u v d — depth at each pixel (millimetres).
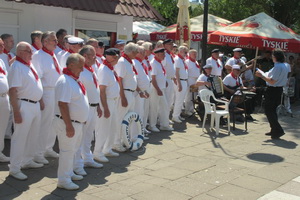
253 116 10547
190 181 5156
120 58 6383
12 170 4930
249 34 10422
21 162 5152
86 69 5242
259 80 11367
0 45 5332
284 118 10484
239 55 10977
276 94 7738
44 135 5609
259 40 10273
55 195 4492
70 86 4418
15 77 4750
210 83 9086
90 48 5199
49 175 5176
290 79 10812
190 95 9828
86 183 4957
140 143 6707
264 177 5426
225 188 4934
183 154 6523
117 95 5914
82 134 5137
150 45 7934
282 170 5777
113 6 9375
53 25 8578
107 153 6188
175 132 8203
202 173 5523
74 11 9008
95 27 9578
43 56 5508
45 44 5516
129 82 6406
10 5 7754
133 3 10078
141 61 7105
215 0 19922
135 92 6992
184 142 7363
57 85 4434
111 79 5730
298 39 10703
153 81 7855
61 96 4359
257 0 17391
